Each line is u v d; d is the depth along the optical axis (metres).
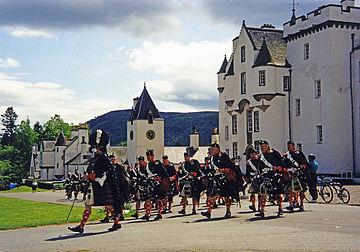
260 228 13.57
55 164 110.38
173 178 20.45
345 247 10.30
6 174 112.62
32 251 10.66
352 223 14.35
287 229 13.23
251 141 52.31
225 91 56.81
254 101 51.09
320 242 10.95
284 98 50.41
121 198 14.16
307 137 47.94
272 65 50.09
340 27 45.69
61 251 10.53
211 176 17.12
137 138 80.44
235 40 57.56
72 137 111.38
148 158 17.94
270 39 53.28
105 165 13.66
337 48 45.50
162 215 19.36
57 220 17.98
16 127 157.50
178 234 12.70
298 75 49.34
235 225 14.49
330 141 45.19
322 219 15.48
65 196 42.94
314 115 47.12
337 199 24.39
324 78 46.00
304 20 48.78
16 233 14.18
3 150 134.50
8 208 27.47
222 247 10.54
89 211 13.62
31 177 118.19
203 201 27.55
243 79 53.78
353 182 41.06
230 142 56.50
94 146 13.80
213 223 15.26
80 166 97.81
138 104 82.69
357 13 46.28
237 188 17.14
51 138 141.88
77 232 13.68
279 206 17.02
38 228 15.56
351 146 45.41
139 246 10.90
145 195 17.67
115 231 13.70
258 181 17.14
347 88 45.59
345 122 45.34
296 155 18.50
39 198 40.47
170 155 85.56
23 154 137.12
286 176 17.27
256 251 10.01
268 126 50.03
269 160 17.06
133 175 20.06
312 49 47.50
